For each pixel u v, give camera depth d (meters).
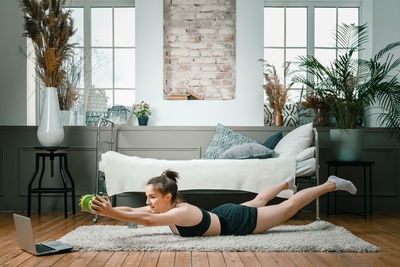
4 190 4.48
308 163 3.61
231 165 3.59
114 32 5.52
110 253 2.30
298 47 5.53
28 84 4.95
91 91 5.01
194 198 4.38
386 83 4.14
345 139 4.08
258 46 4.88
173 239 2.56
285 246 2.35
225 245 2.37
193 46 5.24
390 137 4.53
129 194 4.41
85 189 4.47
